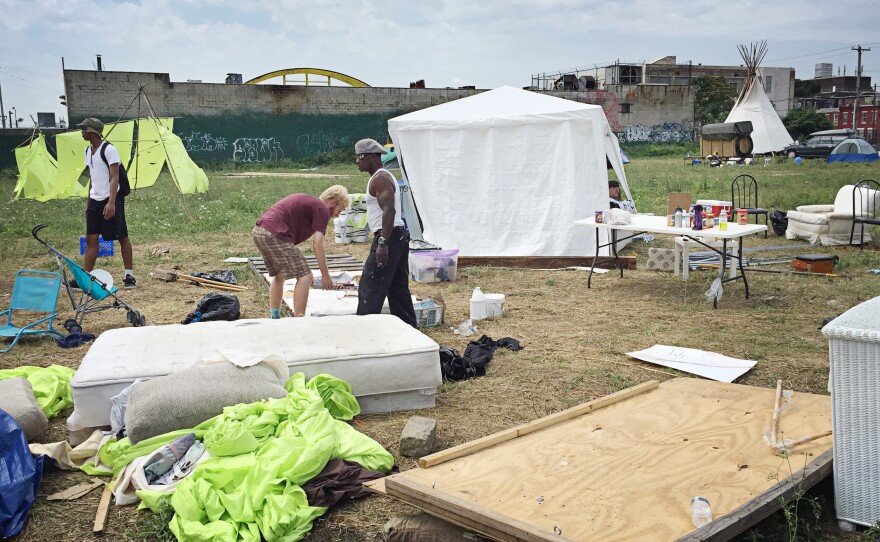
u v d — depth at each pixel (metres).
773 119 39.72
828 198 17.59
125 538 3.62
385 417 5.04
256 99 41.16
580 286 9.39
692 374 5.83
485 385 5.68
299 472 3.78
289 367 4.80
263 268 10.38
